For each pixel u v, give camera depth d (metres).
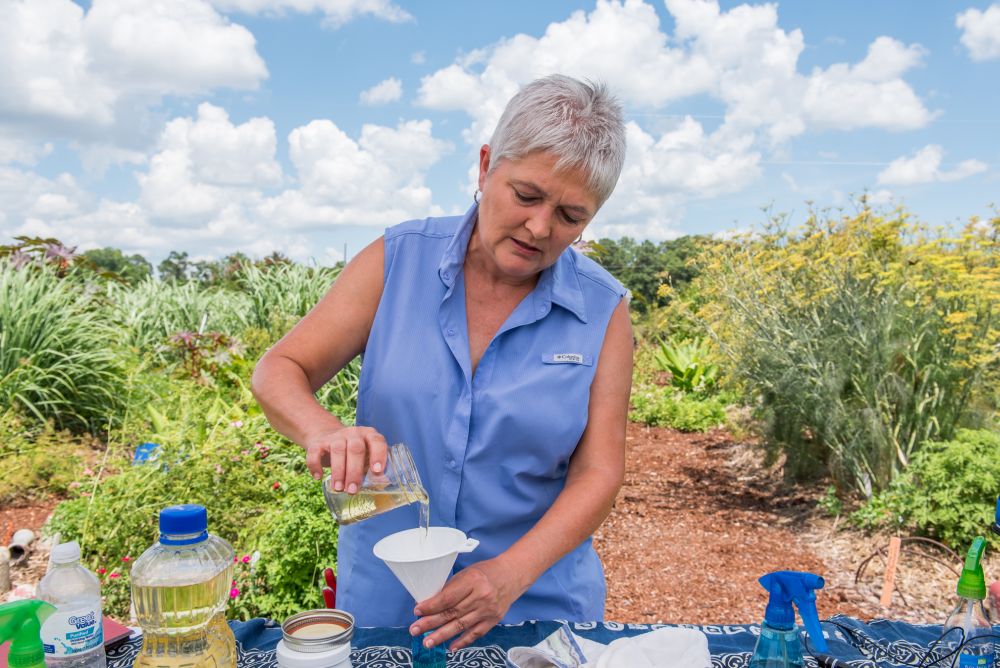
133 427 5.58
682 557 4.68
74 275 7.98
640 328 11.91
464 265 1.67
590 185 1.42
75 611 1.18
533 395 1.60
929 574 4.14
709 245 6.58
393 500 1.30
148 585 1.19
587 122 1.39
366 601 1.64
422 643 1.32
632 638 1.42
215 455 3.90
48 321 6.35
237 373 6.95
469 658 1.47
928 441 4.61
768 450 5.84
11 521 4.69
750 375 5.90
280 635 1.57
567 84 1.42
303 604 3.19
